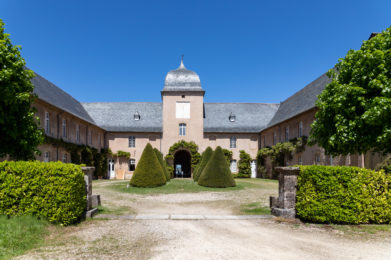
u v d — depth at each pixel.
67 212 7.54
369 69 10.73
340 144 11.18
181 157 42.78
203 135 35.81
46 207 7.37
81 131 28.38
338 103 10.98
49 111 21.77
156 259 5.28
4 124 9.55
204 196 15.57
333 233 7.30
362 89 10.45
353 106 10.72
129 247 5.97
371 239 6.79
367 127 10.50
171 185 20.05
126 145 35.12
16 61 9.67
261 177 34.88
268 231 7.42
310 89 26.98
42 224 7.04
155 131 34.97
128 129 35.19
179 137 34.53
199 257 5.42
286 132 29.16
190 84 35.06
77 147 25.91
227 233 7.18
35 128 10.59
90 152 28.59
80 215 8.51
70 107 27.73
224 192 17.28
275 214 9.30
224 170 19.62
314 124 12.91
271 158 30.75
